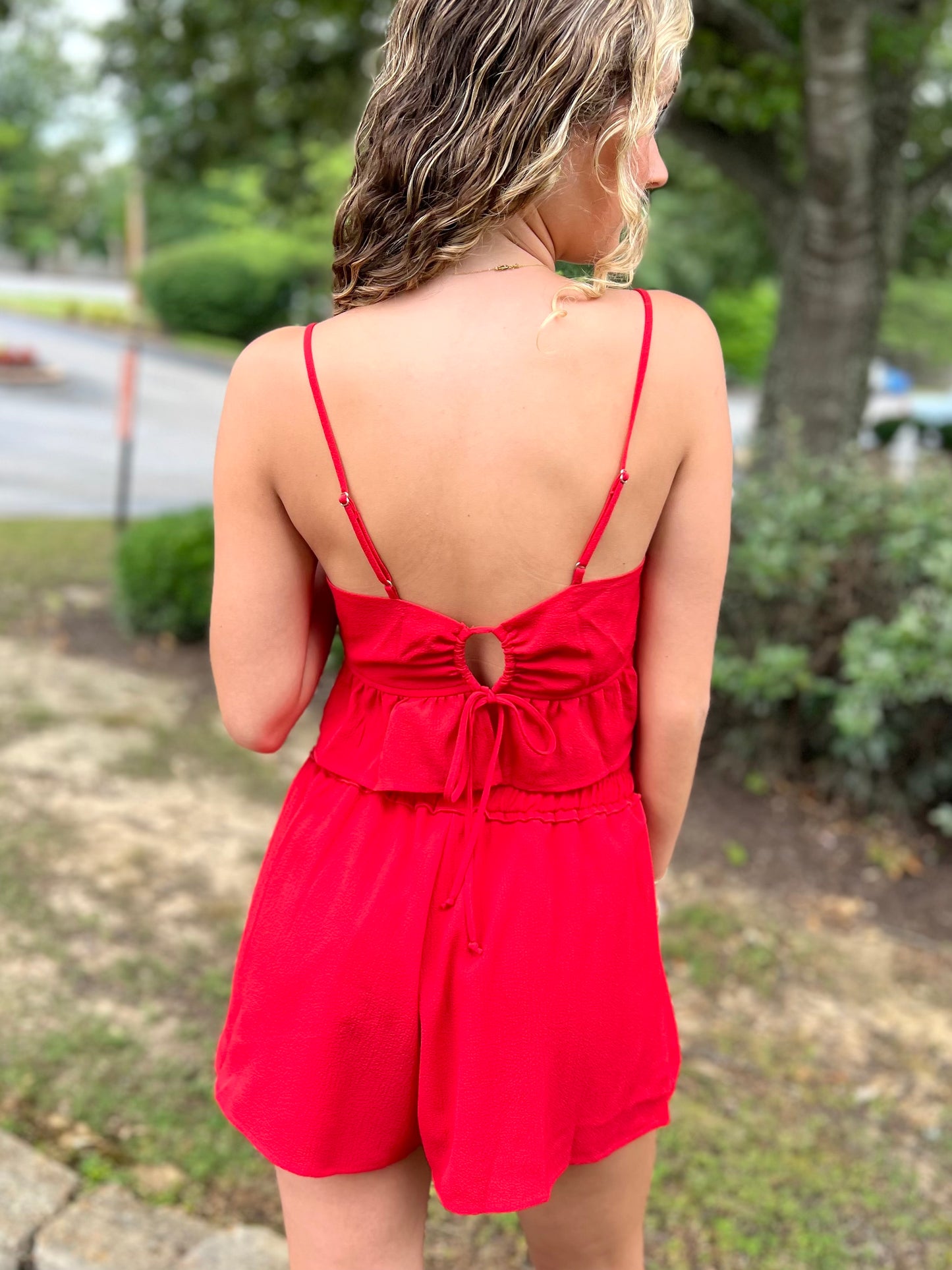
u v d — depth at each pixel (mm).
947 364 32688
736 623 4340
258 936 1147
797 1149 2412
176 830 3709
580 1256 1273
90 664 5340
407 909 1083
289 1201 1179
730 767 4336
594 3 964
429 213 992
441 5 974
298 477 1046
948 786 4066
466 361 1000
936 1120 2568
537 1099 1089
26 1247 1912
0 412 14242
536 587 1044
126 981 2793
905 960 3299
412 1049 1098
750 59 6176
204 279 26484
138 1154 2193
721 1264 2061
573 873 1104
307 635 1163
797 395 6809
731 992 3041
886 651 3814
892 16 5852
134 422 14750
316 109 9344
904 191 6871
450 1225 2117
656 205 23547
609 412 1014
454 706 1082
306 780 1186
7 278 42375
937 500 4141
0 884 3193
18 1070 2396
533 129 970
